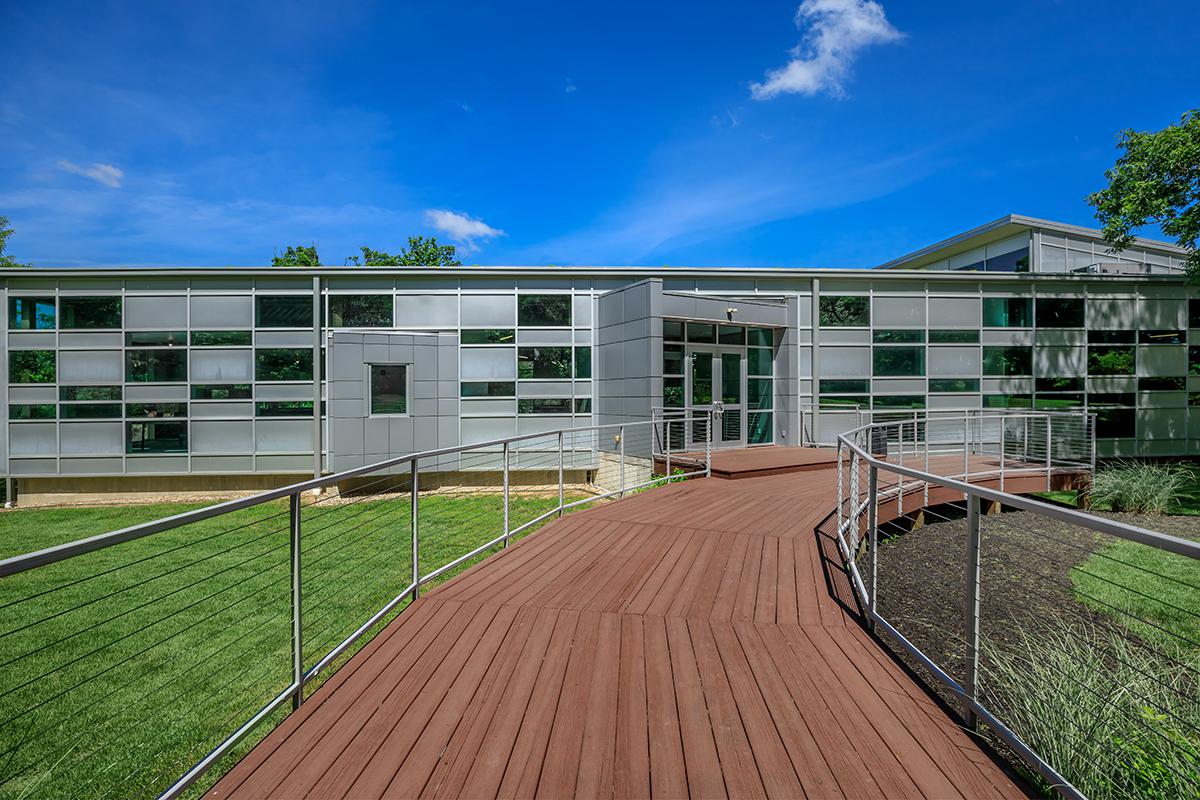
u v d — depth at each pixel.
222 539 9.08
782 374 14.24
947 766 2.16
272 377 13.50
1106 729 2.45
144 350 13.32
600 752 2.25
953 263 20.98
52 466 13.20
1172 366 15.60
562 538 5.62
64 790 3.00
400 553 7.61
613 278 14.12
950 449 14.81
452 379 13.71
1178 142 13.06
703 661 3.05
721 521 6.33
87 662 4.62
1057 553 7.43
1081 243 18.14
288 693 2.61
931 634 4.62
